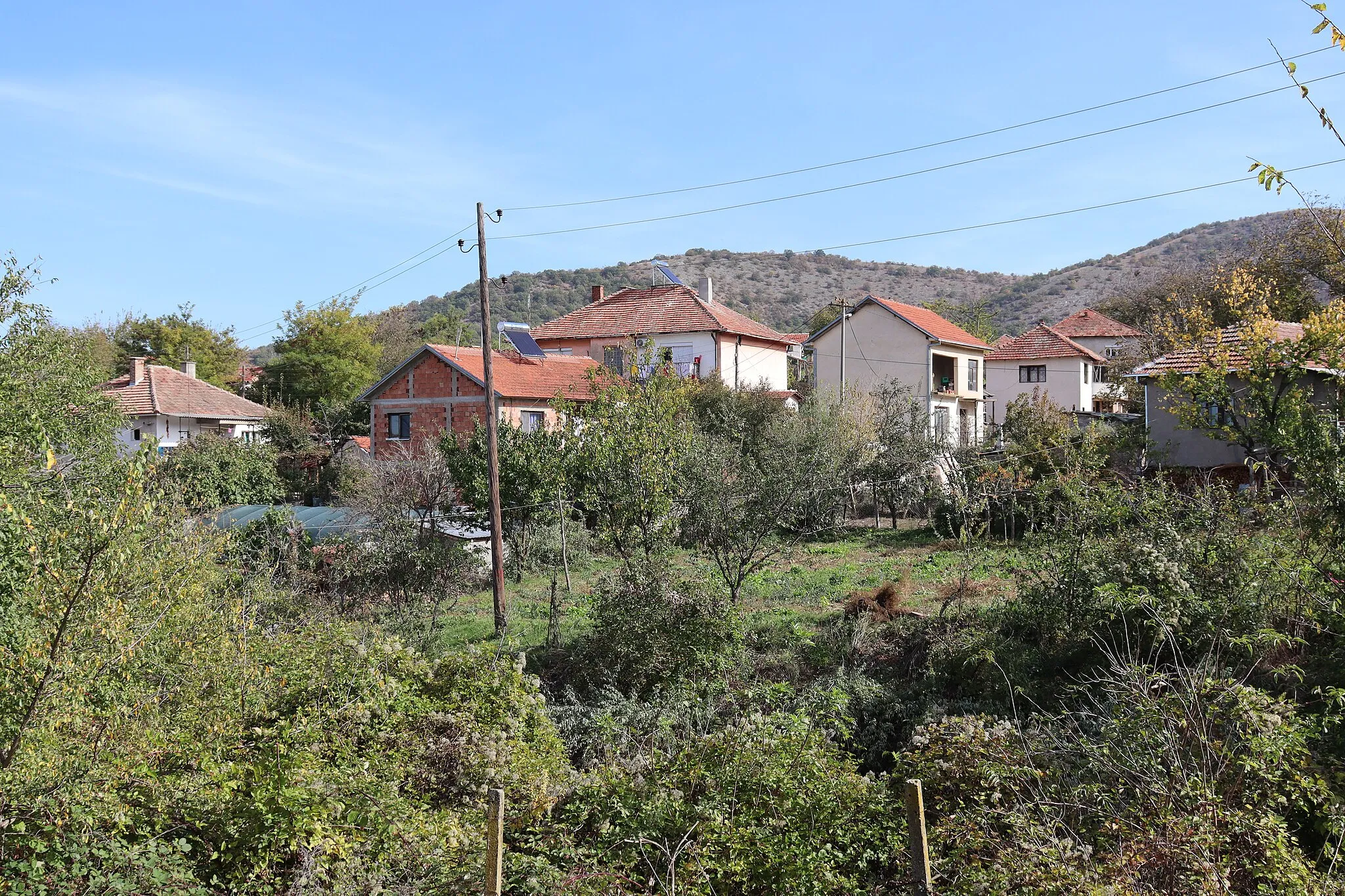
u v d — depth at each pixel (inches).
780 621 686.5
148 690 361.4
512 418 1339.8
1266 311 887.1
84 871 260.8
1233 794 267.1
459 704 456.8
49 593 293.0
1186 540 486.0
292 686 427.5
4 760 278.2
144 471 337.4
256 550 846.5
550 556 999.0
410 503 969.5
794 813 318.7
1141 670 321.1
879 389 1611.7
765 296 5088.6
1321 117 231.1
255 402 2089.1
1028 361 2096.5
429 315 4584.2
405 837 322.0
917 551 972.6
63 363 650.8
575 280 5280.5
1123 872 233.5
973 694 515.8
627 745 481.4
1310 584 409.4
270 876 301.6
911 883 249.1
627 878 292.2
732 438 1077.8
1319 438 447.5
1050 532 582.2
